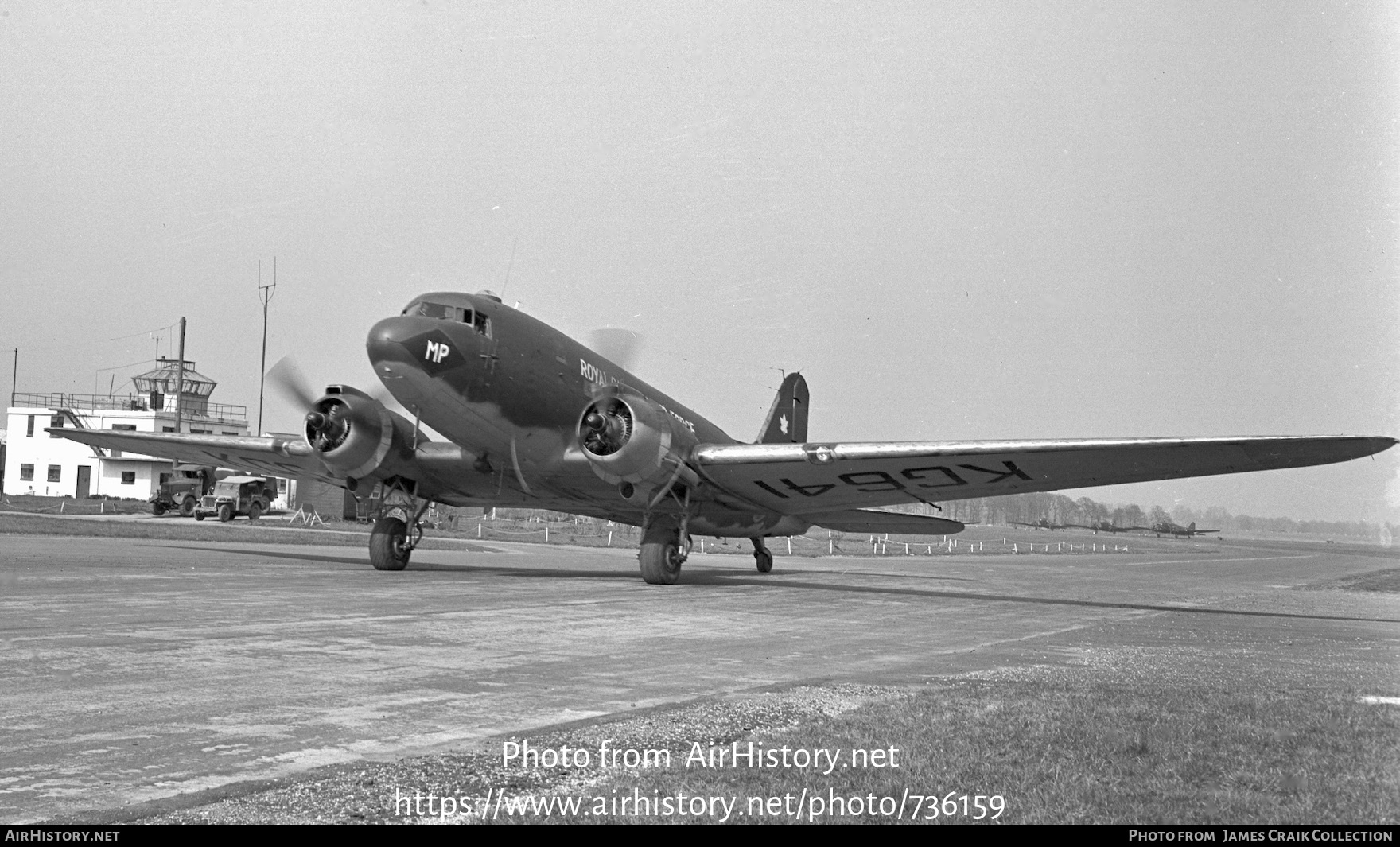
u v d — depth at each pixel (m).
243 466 27.09
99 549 25.81
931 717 7.65
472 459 21.97
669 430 20.31
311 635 11.54
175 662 9.39
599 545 50.41
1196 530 128.62
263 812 5.21
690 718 7.65
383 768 6.06
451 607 15.36
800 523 26.62
